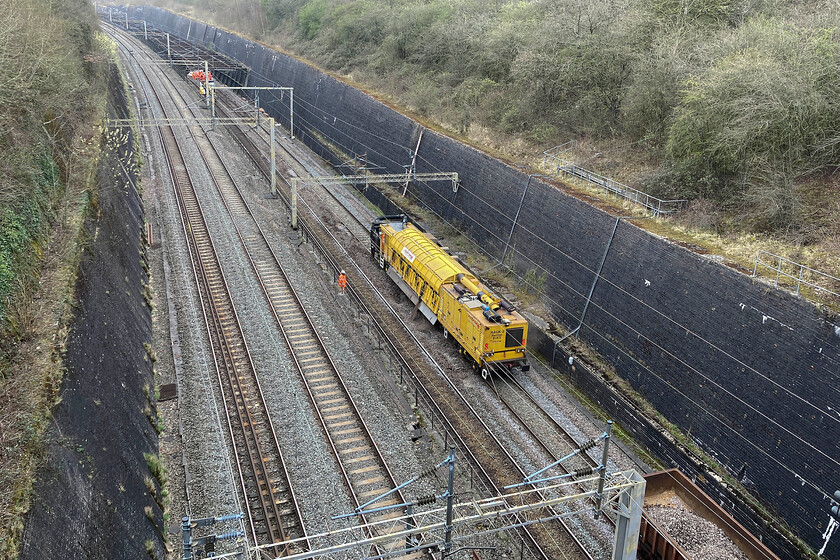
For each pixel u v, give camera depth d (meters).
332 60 61.56
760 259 20.00
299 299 28.41
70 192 23.50
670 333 20.92
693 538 15.19
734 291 18.73
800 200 21.81
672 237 22.03
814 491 15.93
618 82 34.69
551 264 27.83
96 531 12.32
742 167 23.44
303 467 18.27
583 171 31.16
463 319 24.02
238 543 12.21
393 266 30.73
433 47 48.97
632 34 34.06
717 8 31.52
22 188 19.61
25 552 10.12
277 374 22.81
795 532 16.39
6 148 20.14
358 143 49.12
